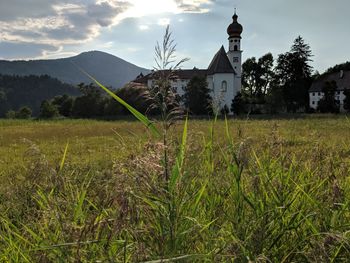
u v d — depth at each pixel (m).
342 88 106.31
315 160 4.21
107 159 8.09
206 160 3.47
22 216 3.88
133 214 1.94
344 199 3.06
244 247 2.49
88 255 2.35
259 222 2.74
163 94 2.37
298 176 3.56
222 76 108.75
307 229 2.84
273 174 3.36
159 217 2.29
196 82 64.00
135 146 2.99
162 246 2.17
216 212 3.03
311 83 113.25
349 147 5.86
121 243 2.36
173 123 2.40
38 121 57.53
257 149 3.96
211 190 3.29
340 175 3.80
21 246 2.95
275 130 4.18
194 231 2.53
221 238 2.62
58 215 2.72
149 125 2.41
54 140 21.05
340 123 27.78
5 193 4.45
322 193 3.29
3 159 11.57
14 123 51.19
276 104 91.31
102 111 72.00
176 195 2.47
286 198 3.09
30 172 3.44
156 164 2.12
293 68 108.62
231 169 2.98
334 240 2.37
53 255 2.47
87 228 2.32
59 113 110.38
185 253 2.31
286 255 2.65
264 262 2.30
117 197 1.92
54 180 3.35
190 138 3.13
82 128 35.56
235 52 120.00
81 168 6.72
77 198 3.28
